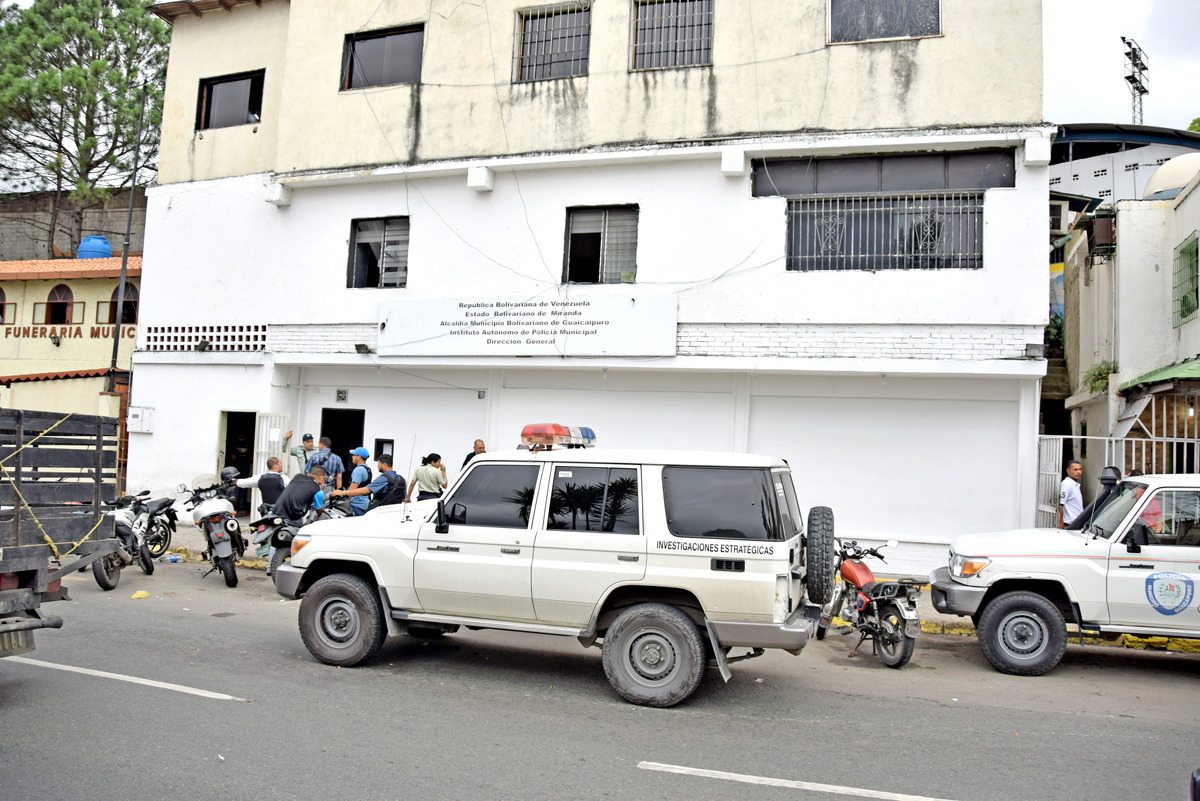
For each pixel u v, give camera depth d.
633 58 12.95
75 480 6.32
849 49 11.84
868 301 11.58
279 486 11.63
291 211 14.98
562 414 13.37
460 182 13.76
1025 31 11.27
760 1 12.26
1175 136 26.16
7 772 4.51
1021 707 6.50
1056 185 27.62
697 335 12.29
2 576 5.70
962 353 11.23
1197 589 7.15
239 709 5.70
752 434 12.41
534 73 13.58
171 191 16.14
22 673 6.43
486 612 6.54
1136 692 7.07
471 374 13.99
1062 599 7.67
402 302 13.80
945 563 11.49
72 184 27.73
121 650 7.24
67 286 21.75
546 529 6.40
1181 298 12.01
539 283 13.16
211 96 16.50
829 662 7.92
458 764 4.83
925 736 5.67
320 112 14.64
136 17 27.36
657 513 6.17
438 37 14.00
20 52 25.83
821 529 6.29
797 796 4.52
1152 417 10.80
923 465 11.69
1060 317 19.67
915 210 11.66
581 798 4.39
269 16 15.94
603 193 12.91
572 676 6.95
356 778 4.56
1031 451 11.22
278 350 14.87
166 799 4.21
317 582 7.01
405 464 14.33
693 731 5.58
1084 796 4.66
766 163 12.22
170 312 15.90
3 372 21.92
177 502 15.38
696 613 6.18
